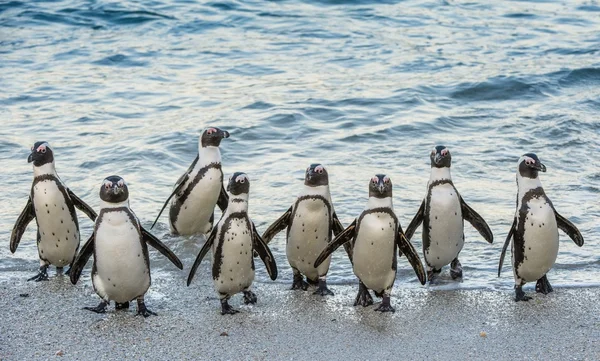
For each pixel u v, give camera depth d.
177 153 18.41
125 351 9.33
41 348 9.39
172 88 23.80
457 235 11.33
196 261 10.41
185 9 33.50
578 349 9.34
